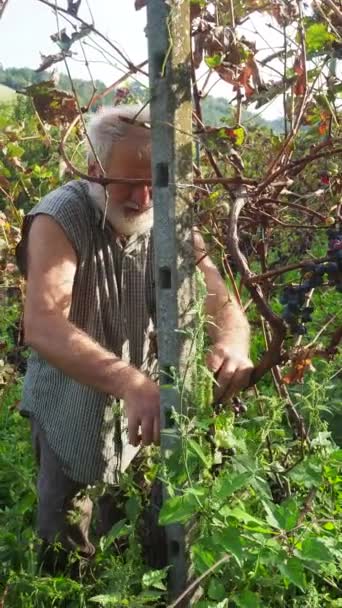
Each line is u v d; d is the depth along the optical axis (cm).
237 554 232
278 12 287
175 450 248
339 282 239
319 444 263
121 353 321
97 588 317
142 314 323
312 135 335
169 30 226
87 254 304
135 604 253
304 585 231
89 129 297
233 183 264
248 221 316
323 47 286
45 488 336
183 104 232
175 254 239
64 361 275
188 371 247
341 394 425
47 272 291
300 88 286
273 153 308
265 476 288
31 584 314
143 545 293
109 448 323
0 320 581
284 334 246
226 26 278
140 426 260
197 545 240
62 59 280
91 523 375
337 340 256
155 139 234
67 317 291
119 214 299
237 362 270
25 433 486
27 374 344
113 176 293
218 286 301
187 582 259
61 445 326
